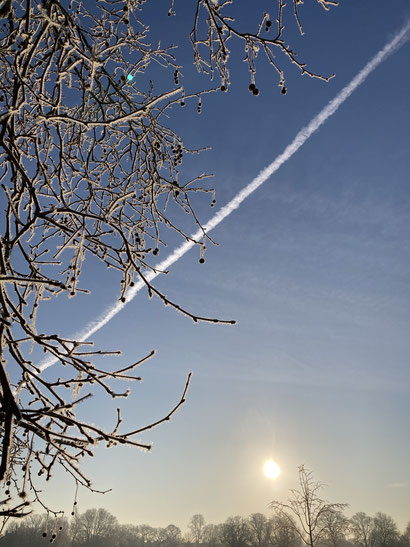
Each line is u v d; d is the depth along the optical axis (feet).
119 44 8.64
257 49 8.93
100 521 212.64
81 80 7.66
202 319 6.31
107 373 5.74
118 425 5.26
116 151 10.91
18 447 6.75
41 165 6.51
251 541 173.06
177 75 11.36
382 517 180.96
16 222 5.94
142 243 10.19
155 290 6.31
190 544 257.75
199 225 9.87
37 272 7.29
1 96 8.61
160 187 10.09
